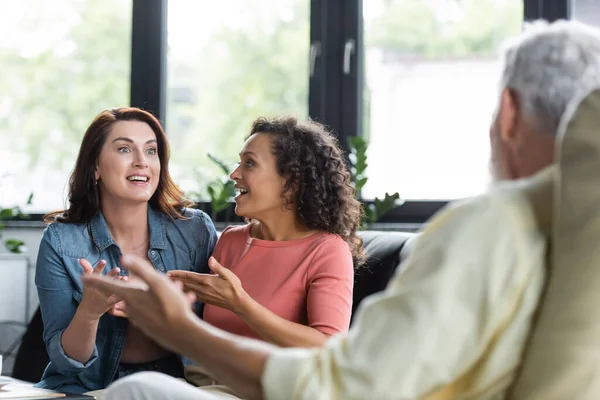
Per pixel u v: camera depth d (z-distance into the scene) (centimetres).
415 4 451
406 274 118
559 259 114
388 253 311
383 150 452
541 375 114
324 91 462
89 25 515
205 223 306
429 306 112
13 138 526
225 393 248
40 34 524
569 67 129
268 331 235
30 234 495
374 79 456
